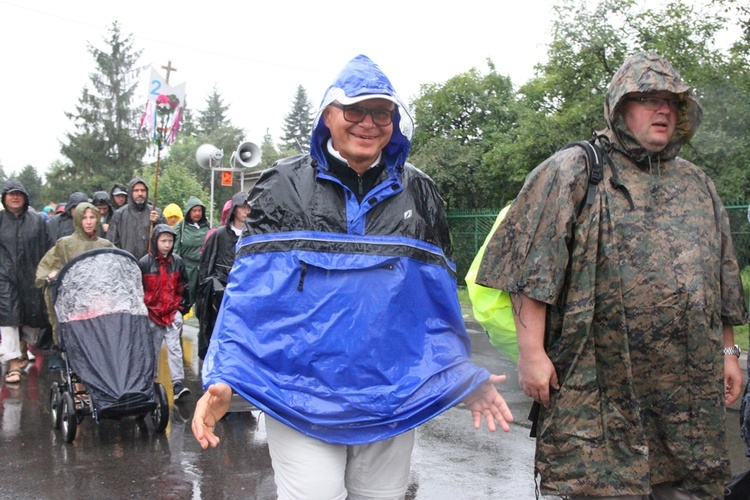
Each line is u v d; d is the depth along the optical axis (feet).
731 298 9.68
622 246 9.05
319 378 8.95
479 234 55.11
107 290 20.13
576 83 44.16
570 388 9.14
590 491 9.00
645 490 8.91
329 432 8.83
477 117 68.74
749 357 11.84
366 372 8.96
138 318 20.34
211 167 48.16
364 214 9.26
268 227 9.23
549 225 9.17
